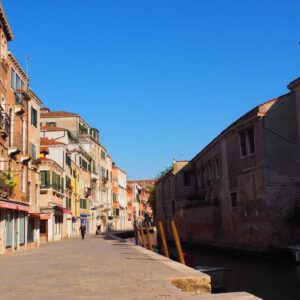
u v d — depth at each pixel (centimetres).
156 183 6956
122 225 10125
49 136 5784
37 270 1412
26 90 3106
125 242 3625
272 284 2002
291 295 1744
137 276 1158
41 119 6781
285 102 3039
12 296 887
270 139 2978
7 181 2366
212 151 4184
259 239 2992
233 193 3503
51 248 2886
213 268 1878
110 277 1159
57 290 955
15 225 2744
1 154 2475
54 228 4281
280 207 2902
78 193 5816
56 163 4397
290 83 3005
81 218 5994
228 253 3538
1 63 2495
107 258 1866
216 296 794
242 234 3278
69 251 2467
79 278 1159
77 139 6650
